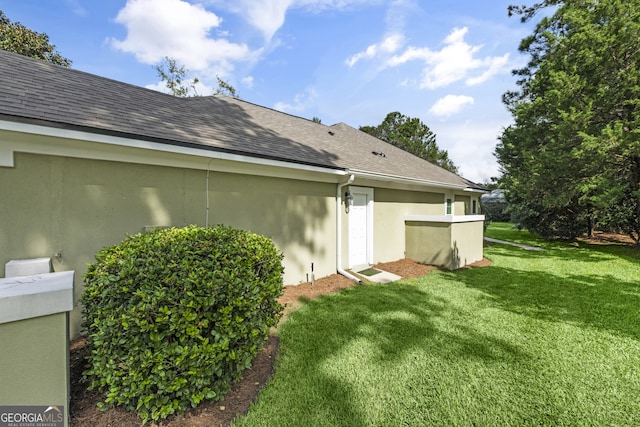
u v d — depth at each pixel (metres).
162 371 2.23
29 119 3.11
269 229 5.92
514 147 14.95
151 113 4.96
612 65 9.74
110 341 2.24
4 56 4.55
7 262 3.30
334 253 7.45
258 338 2.88
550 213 15.16
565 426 2.41
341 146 9.54
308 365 3.24
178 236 2.87
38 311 1.94
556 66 11.40
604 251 11.80
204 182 4.95
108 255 2.57
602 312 4.95
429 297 5.71
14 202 3.37
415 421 2.46
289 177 6.23
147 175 4.34
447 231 8.32
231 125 6.43
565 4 11.91
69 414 2.33
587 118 9.81
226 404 2.60
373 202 8.52
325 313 4.79
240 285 2.60
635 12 9.27
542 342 3.83
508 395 2.79
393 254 9.20
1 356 1.84
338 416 2.49
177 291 2.32
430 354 3.50
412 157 14.72
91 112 3.98
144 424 2.30
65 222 3.68
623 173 11.77
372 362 3.31
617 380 3.02
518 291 6.17
